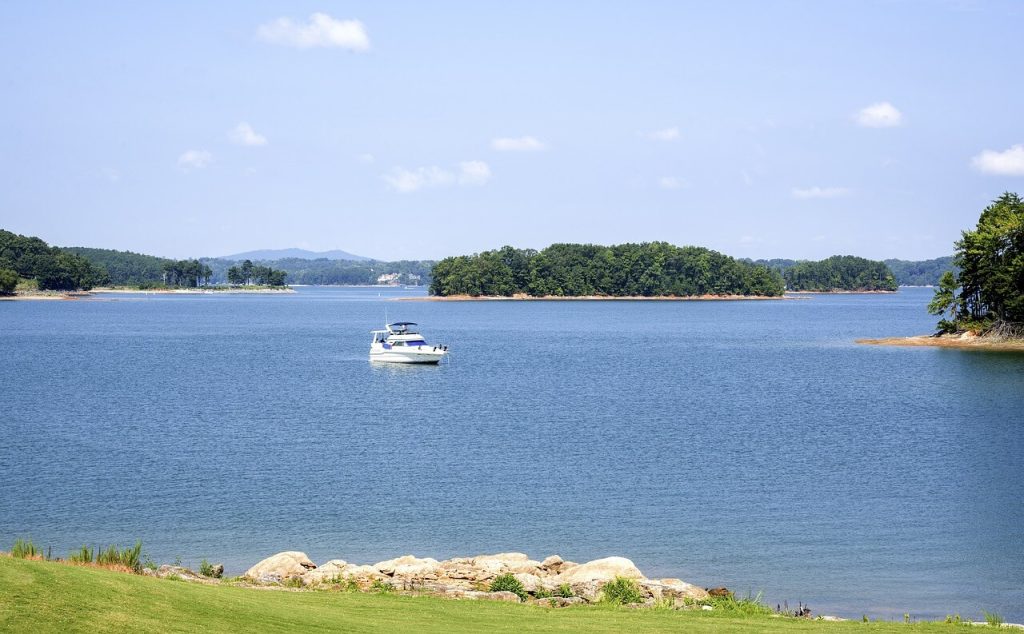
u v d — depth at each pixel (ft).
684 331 616.80
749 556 110.73
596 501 136.46
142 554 108.68
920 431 199.62
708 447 180.04
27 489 140.77
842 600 96.12
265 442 184.14
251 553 110.32
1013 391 272.72
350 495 139.13
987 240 414.21
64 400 249.34
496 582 89.56
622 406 244.42
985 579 102.53
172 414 223.92
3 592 53.21
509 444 183.32
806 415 225.56
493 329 638.94
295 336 555.28
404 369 356.18
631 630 69.62
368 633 62.95
